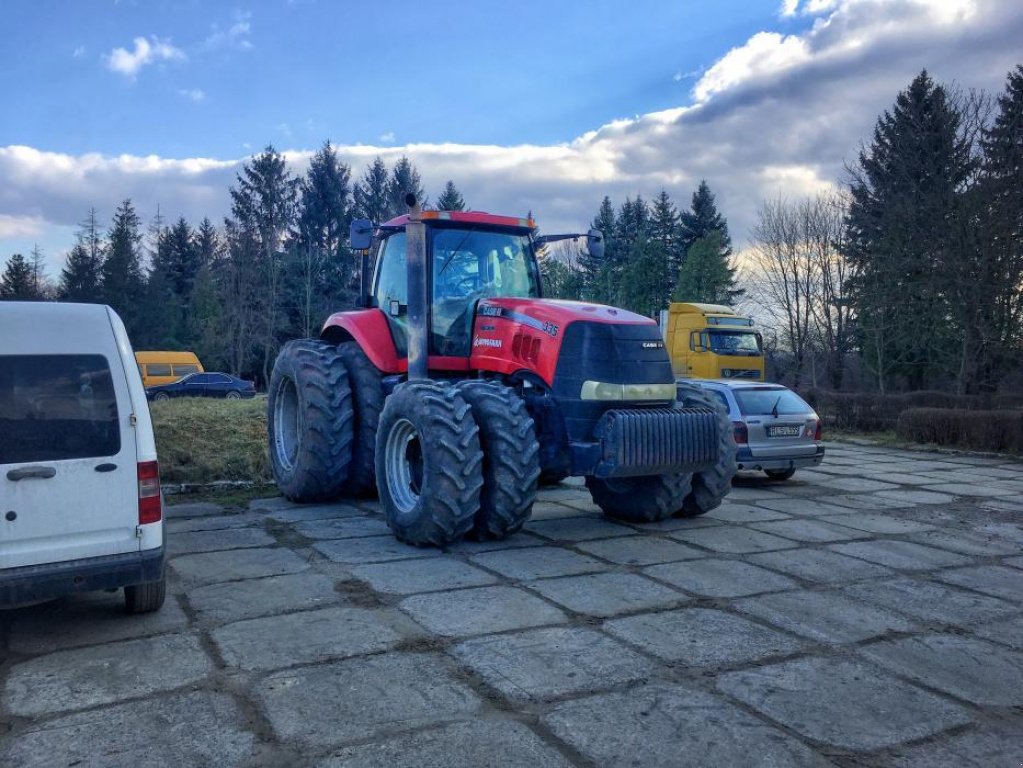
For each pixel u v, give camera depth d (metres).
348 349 8.56
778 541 6.98
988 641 4.55
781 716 3.53
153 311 50.75
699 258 40.62
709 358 22.30
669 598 5.20
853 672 4.05
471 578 5.57
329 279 54.78
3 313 4.25
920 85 31.17
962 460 14.06
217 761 3.08
